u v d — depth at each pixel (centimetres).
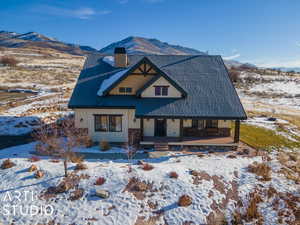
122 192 1223
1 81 5300
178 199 1195
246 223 1086
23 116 2739
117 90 2072
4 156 1622
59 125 2377
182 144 1881
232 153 1822
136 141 2036
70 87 4975
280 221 1098
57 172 1359
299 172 1560
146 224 1051
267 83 6631
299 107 4069
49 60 10044
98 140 2044
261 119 2989
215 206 1165
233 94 2034
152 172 1389
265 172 1458
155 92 2023
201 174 1416
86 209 1119
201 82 2155
